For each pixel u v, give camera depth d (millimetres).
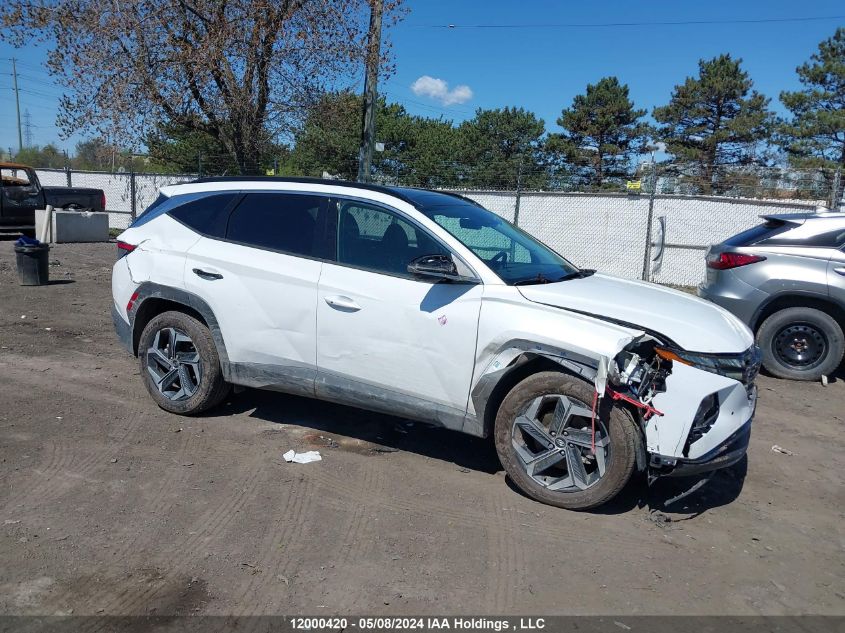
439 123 45188
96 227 19156
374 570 3418
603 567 3551
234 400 5867
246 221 5094
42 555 3414
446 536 3781
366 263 4594
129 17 14992
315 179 5043
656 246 15344
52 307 9445
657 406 3881
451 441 5172
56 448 4707
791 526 4121
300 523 3852
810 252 7152
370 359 4527
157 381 5457
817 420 6141
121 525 3744
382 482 4422
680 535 3930
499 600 3219
